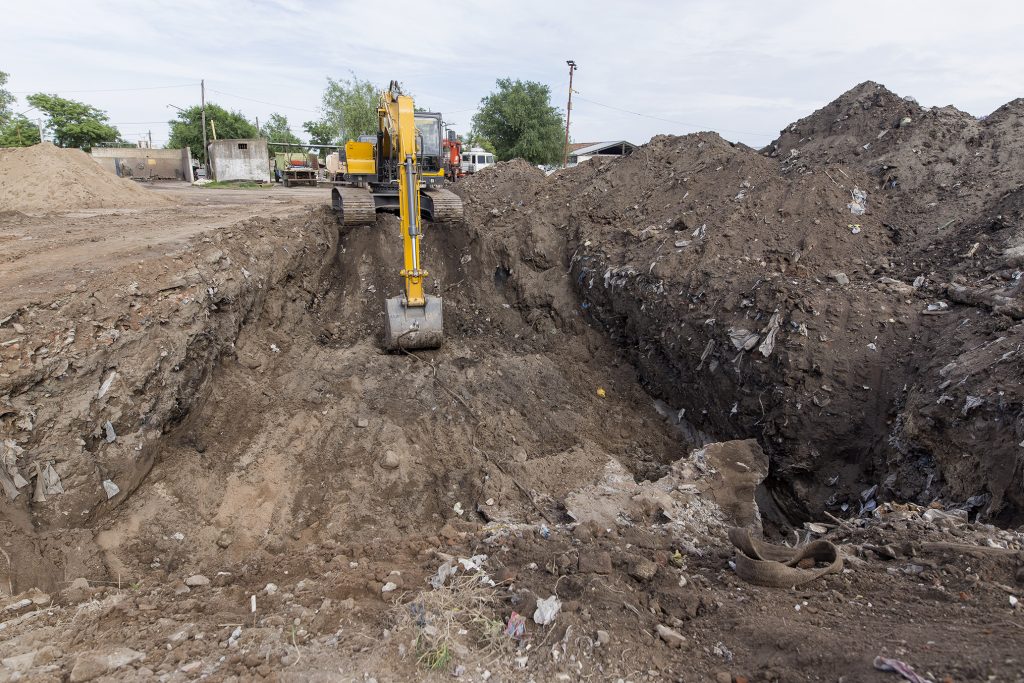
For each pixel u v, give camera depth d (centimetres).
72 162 1588
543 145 3684
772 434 711
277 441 696
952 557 384
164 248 802
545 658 316
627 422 867
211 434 680
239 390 747
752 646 319
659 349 903
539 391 893
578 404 884
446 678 302
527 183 1445
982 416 542
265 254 902
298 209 1266
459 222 1159
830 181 986
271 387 782
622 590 383
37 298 597
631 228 1104
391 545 486
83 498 528
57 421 533
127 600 417
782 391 699
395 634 337
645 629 344
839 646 299
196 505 591
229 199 1873
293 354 868
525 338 1045
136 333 617
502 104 3647
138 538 539
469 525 547
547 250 1162
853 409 676
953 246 800
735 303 794
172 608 397
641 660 317
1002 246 744
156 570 519
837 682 275
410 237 830
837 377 684
